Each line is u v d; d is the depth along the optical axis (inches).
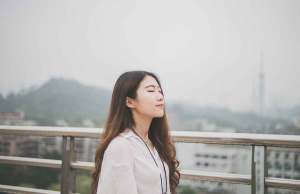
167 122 70.1
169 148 69.7
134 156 58.4
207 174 76.1
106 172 56.8
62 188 90.0
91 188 63.6
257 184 71.0
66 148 90.0
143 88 63.0
